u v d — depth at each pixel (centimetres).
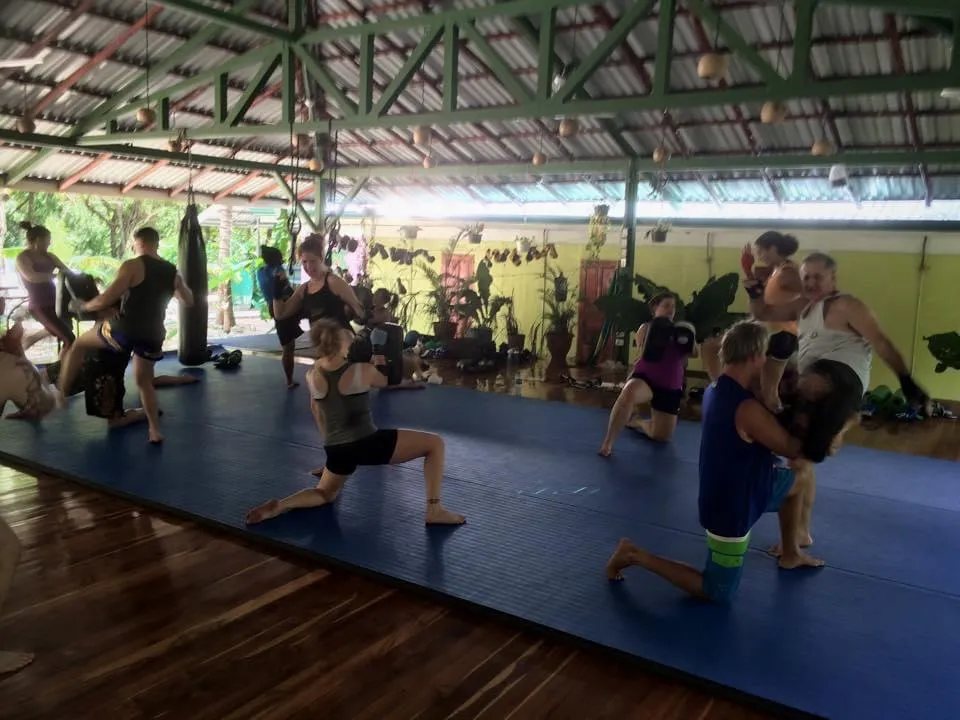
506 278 1127
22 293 1066
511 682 240
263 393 648
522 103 553
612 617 276
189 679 235
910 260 878
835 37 618
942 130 723
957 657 258
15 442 471
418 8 718
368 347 667
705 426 277
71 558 319
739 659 251
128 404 594
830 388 257
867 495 439
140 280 464
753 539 359
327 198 1295
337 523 357
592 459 486
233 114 721
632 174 886
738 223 960
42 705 220
